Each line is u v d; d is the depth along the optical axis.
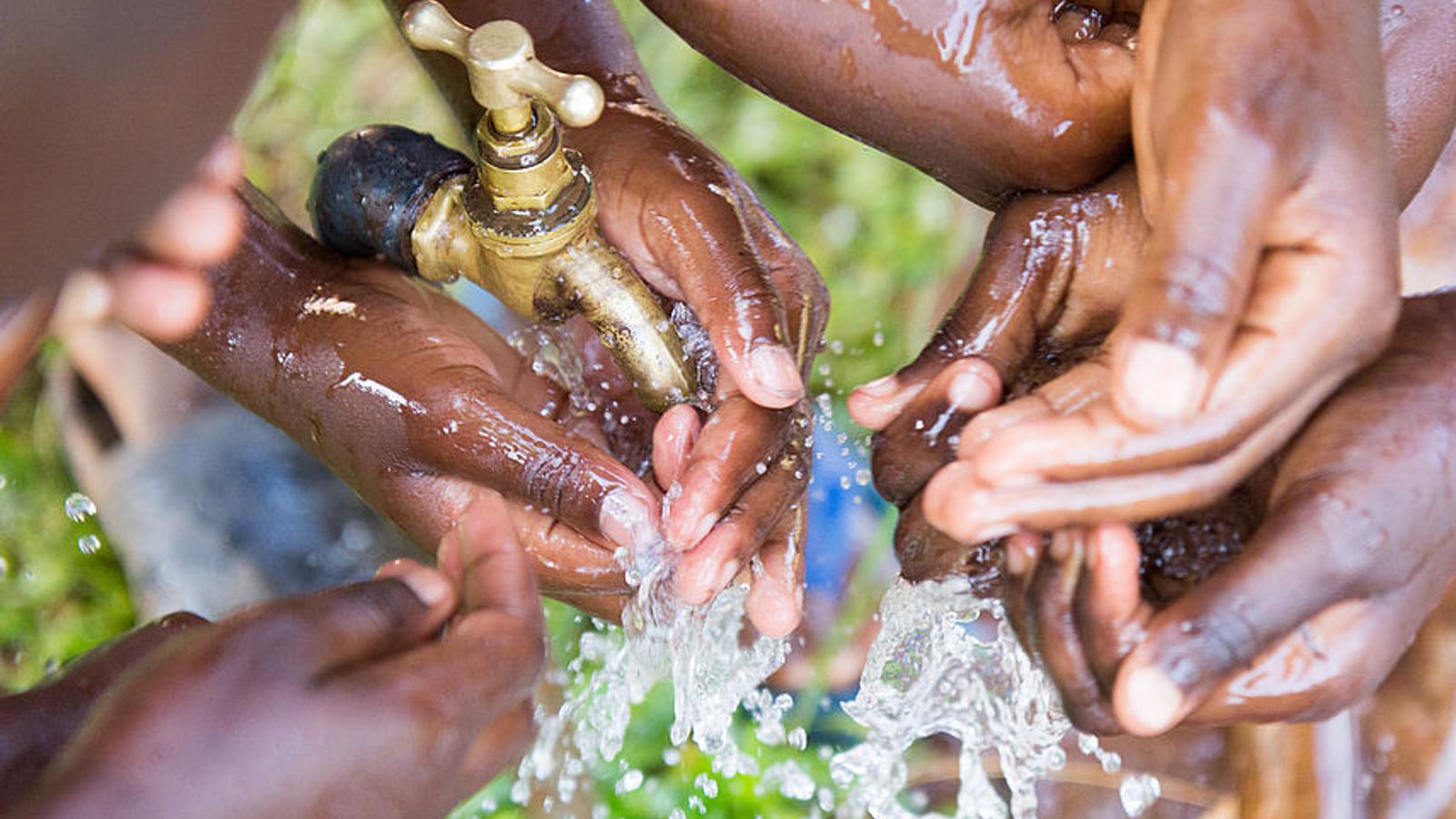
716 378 0.78
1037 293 0.75
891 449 0.73
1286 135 0.66
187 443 1.13
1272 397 0.66
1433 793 0.88
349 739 0.62
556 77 0.70
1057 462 0.66
